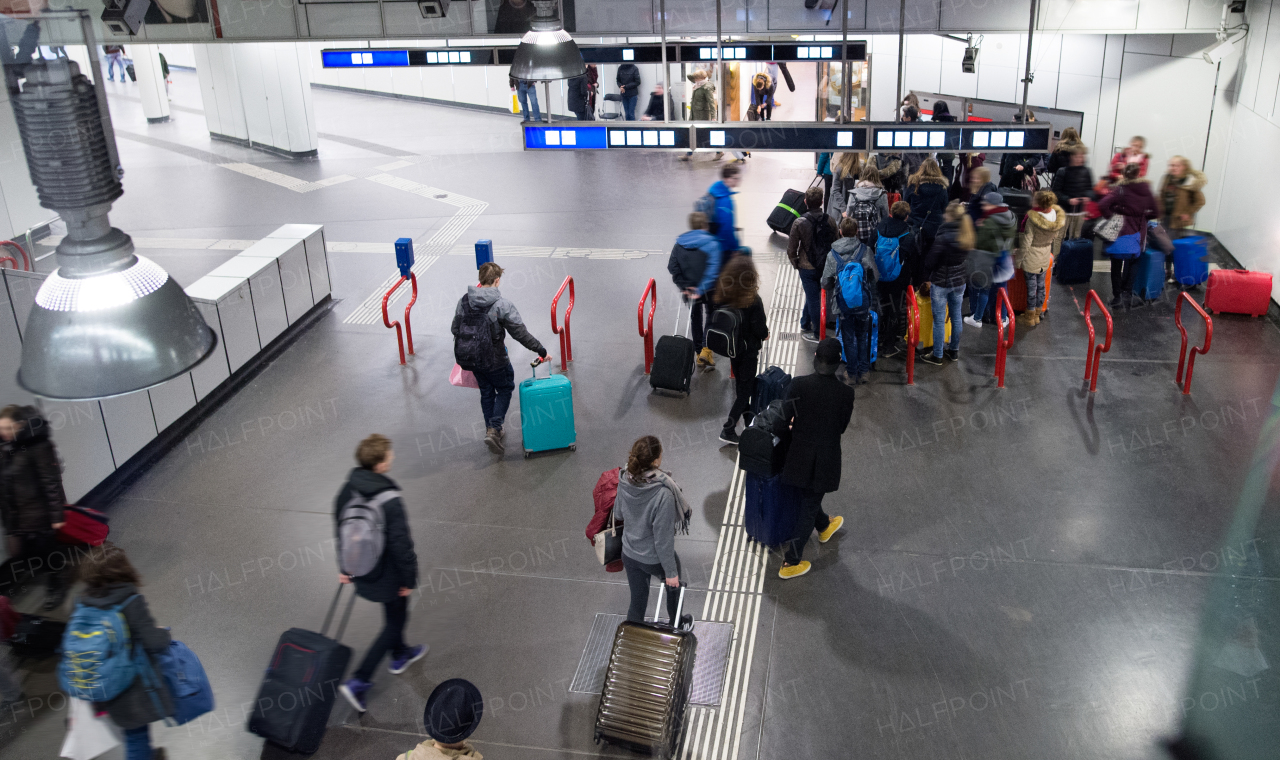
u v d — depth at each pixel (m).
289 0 12.96
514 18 13.11
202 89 23.20
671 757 5.76
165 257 14.90
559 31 9.48
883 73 18.00
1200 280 11.97
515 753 5.81
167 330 3.39
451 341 11.59
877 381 10.20
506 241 14.98
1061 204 12.46
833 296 9.91
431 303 12.69
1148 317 11.43
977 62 16.11
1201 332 10.98
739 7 13.31
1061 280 12.55
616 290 12.82
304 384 10.60
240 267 11.09
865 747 5.80
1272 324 11.12
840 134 9.10
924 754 5.73
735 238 10.73
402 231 15.70
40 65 3.18
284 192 18.36
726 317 8.46
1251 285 11.10
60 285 3.34
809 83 23.64
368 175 19.41
